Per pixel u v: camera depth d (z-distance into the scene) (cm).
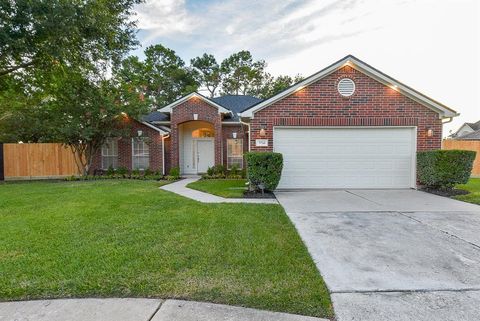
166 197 782
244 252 365
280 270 313
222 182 1186
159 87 3228
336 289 274
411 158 947
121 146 1520
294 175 960
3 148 1416
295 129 953
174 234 440
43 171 1479
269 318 225
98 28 1076
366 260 347
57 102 1342
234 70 3531
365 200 746
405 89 914
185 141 1675
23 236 431
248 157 845
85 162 1483
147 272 305
